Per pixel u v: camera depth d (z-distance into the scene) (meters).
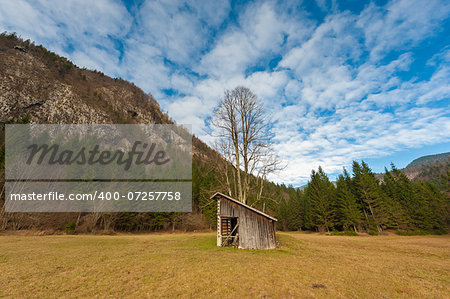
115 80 193.88
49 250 14.04
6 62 94.81
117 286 7.13
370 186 52.16
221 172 20.88
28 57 114.31
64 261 10.62
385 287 7.51
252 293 6.58
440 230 47.22
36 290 6.79
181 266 9.55
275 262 10.88
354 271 9.66
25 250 13.81
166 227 53.09
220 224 17.50
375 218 48.38
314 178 61.56
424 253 17.19
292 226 70.50
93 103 118.88
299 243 19.72
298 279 7.97
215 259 11.16
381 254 16.17
